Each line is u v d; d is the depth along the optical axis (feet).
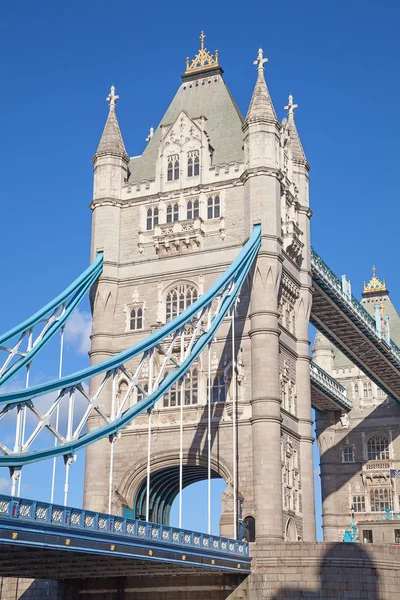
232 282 184.75
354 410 349.61
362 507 336.08
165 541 135.74
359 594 156.56
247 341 191.52
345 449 346.74
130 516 189.16
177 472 197.98
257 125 205.05
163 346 200.03
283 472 186.39
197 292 200.95
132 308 206.80
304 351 205.36
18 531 104.53
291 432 193.57
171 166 215.31
